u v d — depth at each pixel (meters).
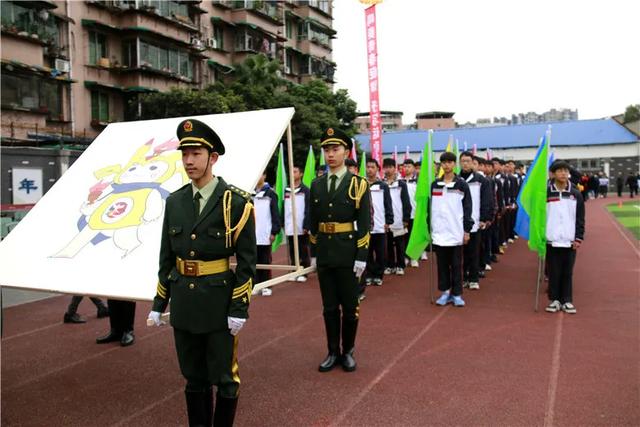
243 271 3.35
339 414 4.09
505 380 4.69
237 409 4.21
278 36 34.47
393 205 9.82
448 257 7.48
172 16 25.36
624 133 43.84
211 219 3.31
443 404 4.22
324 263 4.94
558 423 3.87
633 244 13.58
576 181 10.28
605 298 7.73
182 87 26.25
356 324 5.04
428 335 6.06
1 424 4.04
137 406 4.35
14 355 5.64
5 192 11.87
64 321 6.92
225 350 3.37
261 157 4.36
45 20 20.12
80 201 4.78
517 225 7.54
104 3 22.91
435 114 68.12
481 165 10.88
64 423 4.06
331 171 5.02
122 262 4.06
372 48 13.87
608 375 4.76
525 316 6.82
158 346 5.92
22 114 19.36
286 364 5.23
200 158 3.32
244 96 24.86
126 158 5.09
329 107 28.23
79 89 21.98
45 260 4.33
